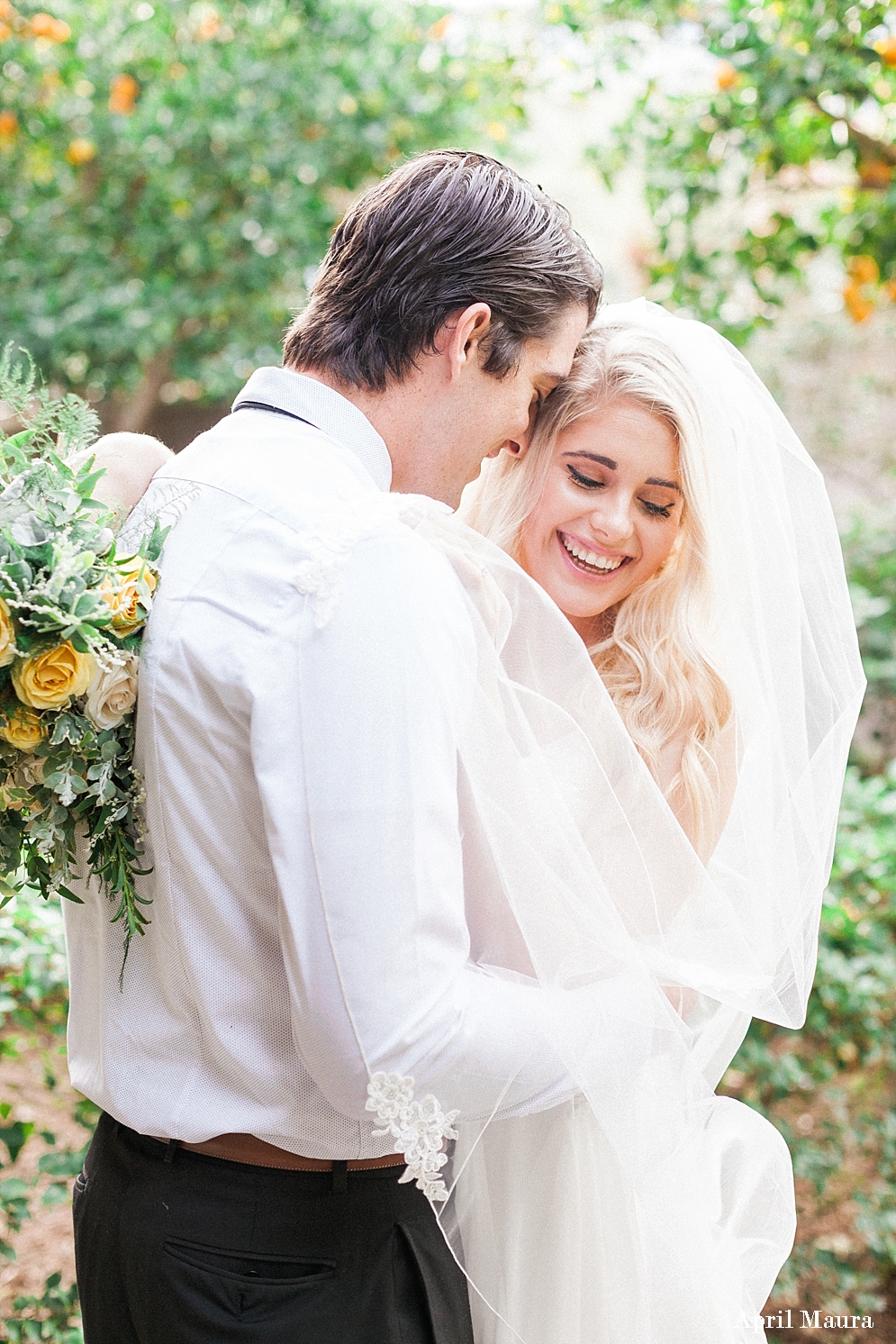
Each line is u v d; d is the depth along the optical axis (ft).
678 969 4.88
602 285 4.88
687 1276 4.90
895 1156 9.52
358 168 15.52
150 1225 4.12
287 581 3.78
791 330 20.80
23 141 15.55
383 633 3.69
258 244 15.65
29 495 4.00
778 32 10.51
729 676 5.60
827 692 5.75
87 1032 4.53
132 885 4.02
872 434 21.18
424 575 3.86
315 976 3.63
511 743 4.33
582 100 12.31
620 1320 4.92
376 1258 4.20
